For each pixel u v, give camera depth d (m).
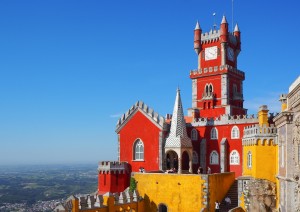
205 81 91.75
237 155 77.38
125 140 84.25
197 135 83.50
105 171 77.69
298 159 43.44
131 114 84.19
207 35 93.44
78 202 54.59
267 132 62.88
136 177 69.62
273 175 62.19
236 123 78.19
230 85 90.19
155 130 80.38
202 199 62.31
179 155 75.75
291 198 47.16
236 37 96.88
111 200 60.03
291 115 47.94
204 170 81.31
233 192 66.81
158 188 67.06
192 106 93.50
